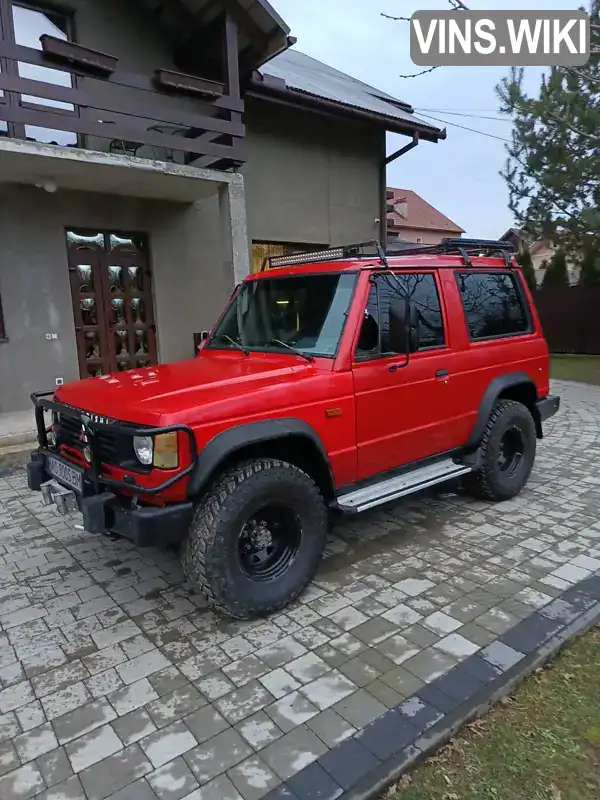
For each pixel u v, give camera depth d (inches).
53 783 79.1
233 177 282.2
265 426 114.8
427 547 151.9
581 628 112.4
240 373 128.4
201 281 353.4
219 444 108.7
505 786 77.7
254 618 118.8
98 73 236.5
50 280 298.2
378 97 475.2
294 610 122.4
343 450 131.6
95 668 104.7
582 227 470.9
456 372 160.2
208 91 265.9
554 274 654.5
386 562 143.6
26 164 241.0
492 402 171.2
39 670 104.5
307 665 103.3
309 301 141.7
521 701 94.3
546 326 671.1
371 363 136.0
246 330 155.2
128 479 111.5
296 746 84.1
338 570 140.1
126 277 327.9
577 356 636.1
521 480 186.4
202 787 77.6
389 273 142.1
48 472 135.9
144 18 319.9
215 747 84.7
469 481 181.5
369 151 442.6
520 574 135.0
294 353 136.3
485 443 173.2
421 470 156.3
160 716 91.6
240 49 311.1
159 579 139.0
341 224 429.7
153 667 104.4
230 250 286.8
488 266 179.6
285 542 125.1
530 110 423.2
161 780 79.0
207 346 163.8
